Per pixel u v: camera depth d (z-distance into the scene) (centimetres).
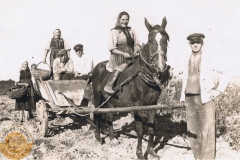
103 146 644
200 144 539
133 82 545
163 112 870
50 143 654
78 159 566
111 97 605
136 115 545
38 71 851
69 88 745
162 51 482
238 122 717
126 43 610
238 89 830
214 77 548
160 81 533
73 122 840
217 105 774
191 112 546
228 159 547
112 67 624
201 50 540
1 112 998
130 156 579
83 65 977
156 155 546
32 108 829
